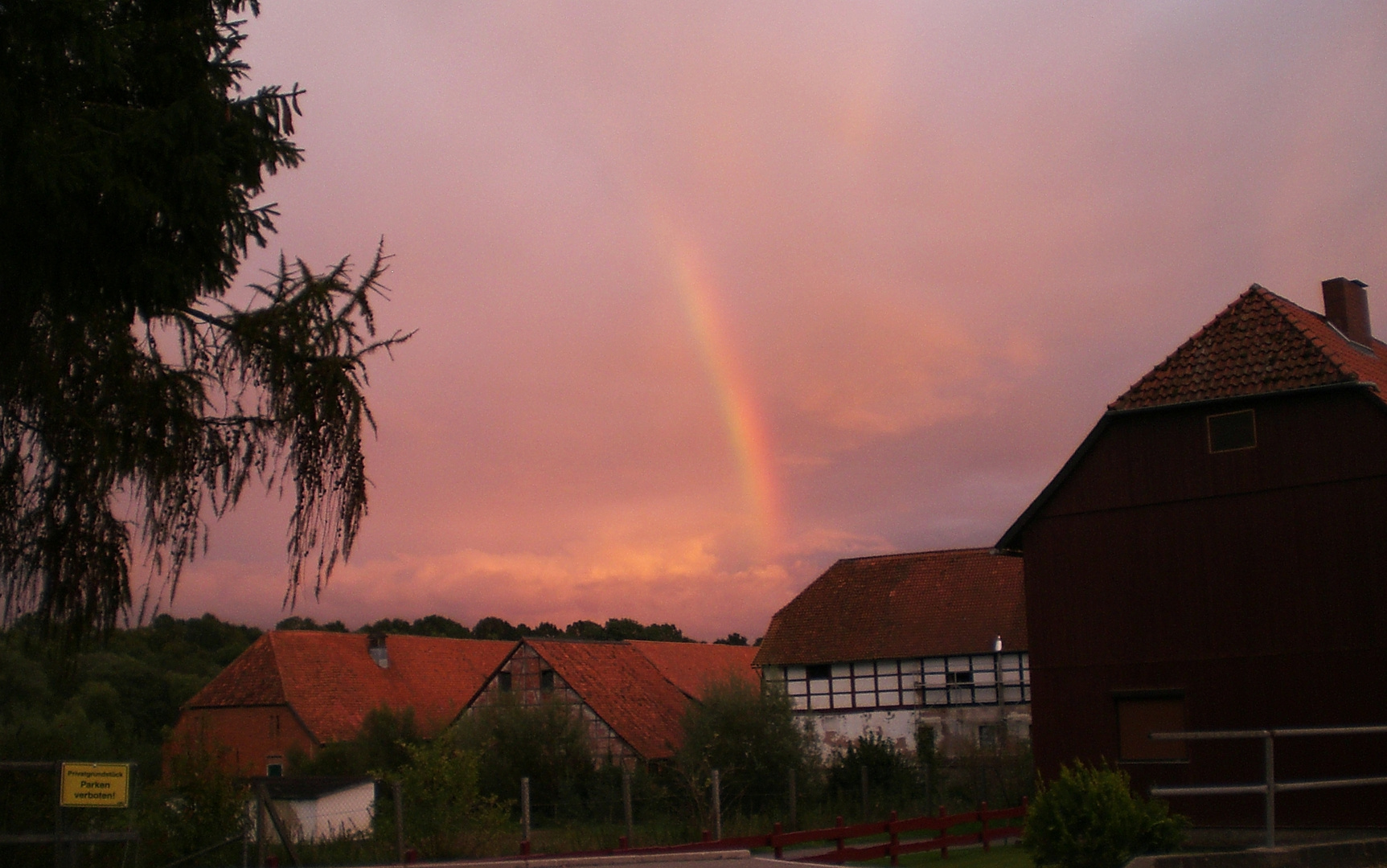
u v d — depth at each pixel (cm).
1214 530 2000
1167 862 944
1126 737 2048
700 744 3338
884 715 4331
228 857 1523
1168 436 2067
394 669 5247
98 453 757
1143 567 2062
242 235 835
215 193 788
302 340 817
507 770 3619
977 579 4488
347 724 4628
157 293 780
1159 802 1259
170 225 795
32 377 757
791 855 1734
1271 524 1945
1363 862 998
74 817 1150
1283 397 1955
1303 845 984
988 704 4184
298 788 2961
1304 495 1919
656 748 4106
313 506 837
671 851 1630
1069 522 2155
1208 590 1991
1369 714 1811
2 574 803
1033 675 2152
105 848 1198
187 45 800
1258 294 2123
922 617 4406
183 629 7088
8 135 699
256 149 827
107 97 786
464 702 5331
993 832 2166
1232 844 1895
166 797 1527
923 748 3831
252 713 4584
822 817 2625
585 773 3694
